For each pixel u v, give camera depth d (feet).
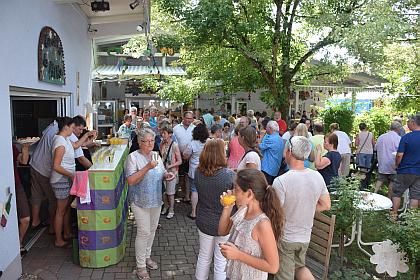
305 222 10.37
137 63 59.21
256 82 45.34
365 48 32.68
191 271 14.56
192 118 23.53
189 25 35.60
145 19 24.66
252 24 37.19
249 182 7.89
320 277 11.68
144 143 13.46
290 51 42.68
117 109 52.85
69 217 17.04
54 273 14.02
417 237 11.91
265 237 7.49
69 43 23.36
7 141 12.71
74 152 17.04
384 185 29.58
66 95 23.31
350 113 42.98
